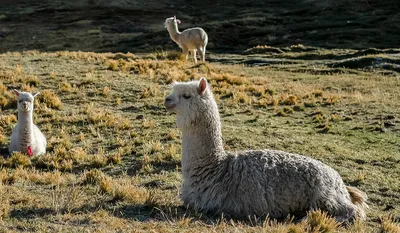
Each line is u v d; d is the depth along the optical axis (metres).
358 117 25.17
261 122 23.66
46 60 36.75
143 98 27.59
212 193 11.48
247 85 32.72
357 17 80.19
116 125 22.39
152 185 14.66
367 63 43.94
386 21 75.44
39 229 9.80
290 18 83.56
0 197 11.89
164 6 103.62
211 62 49.12
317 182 11.34
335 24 76.50
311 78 37.72
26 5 108.12
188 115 11.66
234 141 19.67
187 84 11.86
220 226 10.41
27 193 12.68
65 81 30.03
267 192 11.18
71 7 102.38
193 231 9.97
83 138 20.67
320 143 19.94
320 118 24.72
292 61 48.00
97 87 29.20
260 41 70.31
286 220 11.05
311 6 92.19
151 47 68.81
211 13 96.88
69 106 25.97
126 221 10.63
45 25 90.81
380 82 36.22
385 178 15.76
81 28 86.50
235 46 70.00
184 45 45.88
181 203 12.20
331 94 30.06
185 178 11.91
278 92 31.09
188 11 100.38
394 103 28.14
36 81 29.23
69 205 11.33
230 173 11.45
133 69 35.06
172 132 20.78
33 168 16.61
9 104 25.55
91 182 14.52
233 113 25.39
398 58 44.44
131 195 12.49
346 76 39.38
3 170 15.50
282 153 11.86
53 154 18.48
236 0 107.00
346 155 18.36
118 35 79.62
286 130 22.20
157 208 11.46
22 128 18.31
